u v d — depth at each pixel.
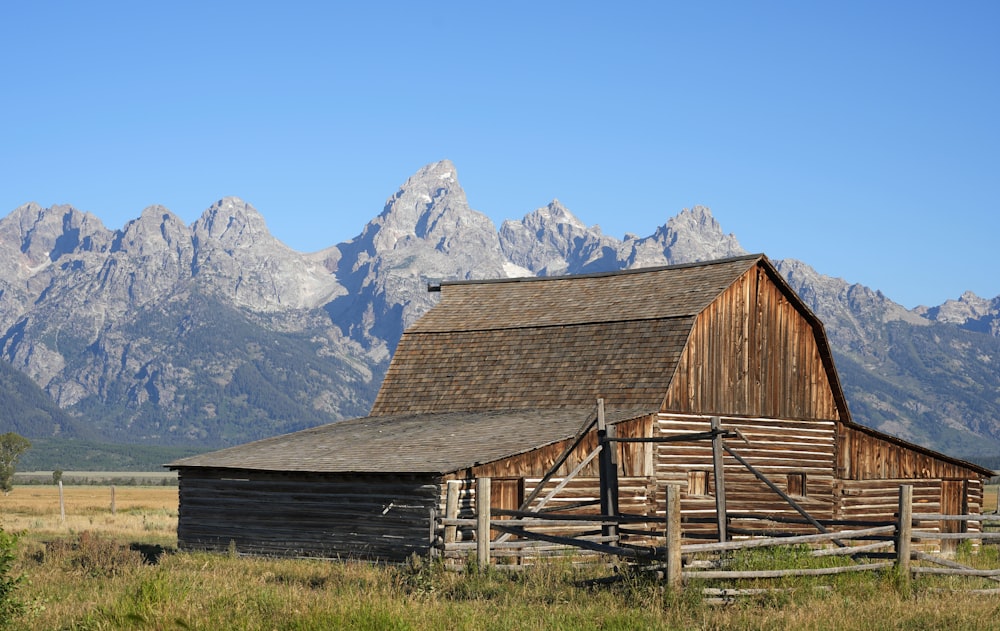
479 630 16.70
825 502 39.28
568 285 44.28
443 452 32.09
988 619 18.88
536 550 28.50
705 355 37.41
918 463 41.56
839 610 18.98
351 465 31.98
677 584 20.45
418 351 43.88
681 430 36.22
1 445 106.62
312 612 16.34
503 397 39.75
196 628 15.73
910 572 23.30
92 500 96.75
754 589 20.61
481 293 46.19
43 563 26.48
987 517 24.41
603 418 29.33
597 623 17.94
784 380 39.22
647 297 40.28
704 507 35.97
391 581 23.27
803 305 39.75
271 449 37.06
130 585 20.69
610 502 28.84
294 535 33.47
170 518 61.28
